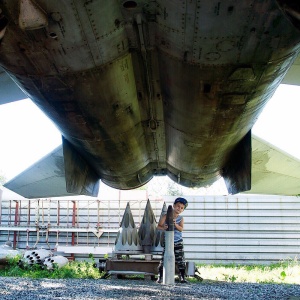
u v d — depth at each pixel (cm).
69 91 500
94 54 444
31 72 472
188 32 405
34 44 422
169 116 598
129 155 731
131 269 744
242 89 479
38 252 1086
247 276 939
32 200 1805
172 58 460
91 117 557
